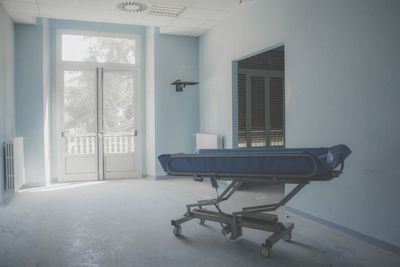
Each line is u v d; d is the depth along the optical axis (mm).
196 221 3930
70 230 3625
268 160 2818
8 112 5383
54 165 6672
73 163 6766
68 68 6699
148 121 7086
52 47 6617
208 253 2986
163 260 2844
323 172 2648
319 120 3744
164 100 6906
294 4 4109
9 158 4984
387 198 2979
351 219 3352
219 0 4887
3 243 3242
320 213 3748
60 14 5414
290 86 4215
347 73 3361
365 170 3186
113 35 6949
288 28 4223
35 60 6055
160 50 6844
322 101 3695
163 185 6234
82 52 6789
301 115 4031
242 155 2904
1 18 4934
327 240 3277
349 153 3012
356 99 3266
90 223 3875
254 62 6988
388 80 2939
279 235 3004
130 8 5160
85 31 6770
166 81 6910
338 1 3453
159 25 6188
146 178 7051
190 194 5422
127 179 6953
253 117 6992
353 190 3320
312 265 2719
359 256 2887
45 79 6215
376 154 3070
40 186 6156
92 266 2732
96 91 6863
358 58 3232
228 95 5859
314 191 3830
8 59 5422
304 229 3615
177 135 7020
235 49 5559
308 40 3887
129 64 7086
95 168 6875
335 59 3506
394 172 2910
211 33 6461
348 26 3338
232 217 3271
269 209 3100
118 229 3656
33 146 6102
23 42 5984
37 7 5070
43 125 6137
